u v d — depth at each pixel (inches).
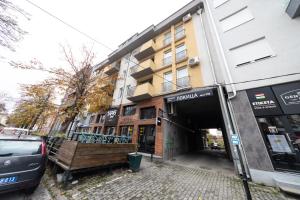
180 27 526.0
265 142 226.2
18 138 161.8
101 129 626.8
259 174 217.6
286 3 263.6
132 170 253.8
